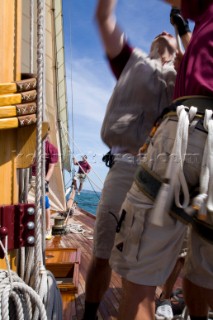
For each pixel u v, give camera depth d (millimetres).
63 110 13477
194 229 1382
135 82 2010
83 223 7137
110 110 2078
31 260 1452
